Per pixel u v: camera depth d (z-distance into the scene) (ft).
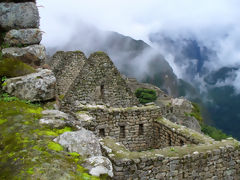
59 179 9.57
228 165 20.40
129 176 15.39
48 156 11.14
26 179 9.21
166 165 16.98
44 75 19.48
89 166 11.44
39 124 14.51
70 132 13.53
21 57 20.66
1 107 16.02
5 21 21.17
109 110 30.50
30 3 22.02
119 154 16.26
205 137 25.14
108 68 39.86
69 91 37.01
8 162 10.52
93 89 38.68
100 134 29.89
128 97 40.86
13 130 13.44
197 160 18.57
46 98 19.06
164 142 31.19
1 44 21.31
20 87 17.99
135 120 32.19
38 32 22.15
